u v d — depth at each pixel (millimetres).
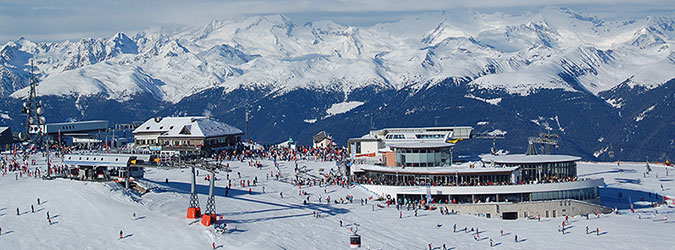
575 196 171750
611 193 195500
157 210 144750
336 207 161250
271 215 149375
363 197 172375
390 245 132750
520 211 164625
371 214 155875
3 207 143625
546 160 180000
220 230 132250
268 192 173125
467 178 170000
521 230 148000
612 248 133875
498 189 167375
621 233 144250
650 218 159750
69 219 137250
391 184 174625
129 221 137000
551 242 138250
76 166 165000
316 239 134500
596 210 169250
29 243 125938
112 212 140875
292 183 184375
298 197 169500
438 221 152125
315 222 146375
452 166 180000
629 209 173875
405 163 182875
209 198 139500
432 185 169875
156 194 156750
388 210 160375
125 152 174375
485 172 169750
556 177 178625
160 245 126188
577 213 167625
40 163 197750
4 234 129375
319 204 163375
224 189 174000
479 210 163875
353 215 154375
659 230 146625
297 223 144375
